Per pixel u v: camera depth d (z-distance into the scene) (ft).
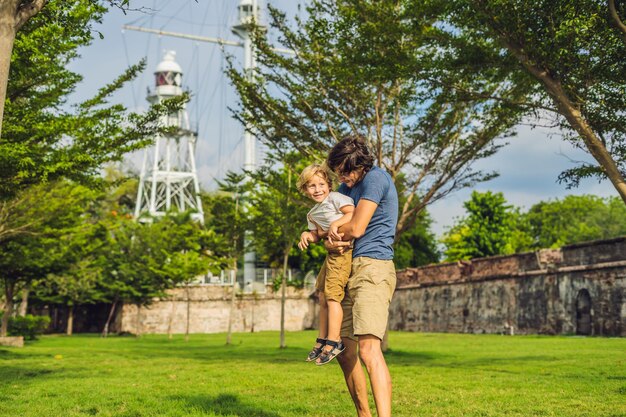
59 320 210.18
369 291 16.06
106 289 172.45
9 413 25.11
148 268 160.56
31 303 178.40
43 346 99.81
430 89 47.70
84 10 34.73
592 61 40.14
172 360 61.62
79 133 49.34
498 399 29.19
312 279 203.51
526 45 39.47
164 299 197.67
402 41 51.44
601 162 37.91
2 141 46.75
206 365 53.72
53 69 49.85
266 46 65.98
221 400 28.73
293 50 66.23
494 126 65.92
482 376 41.14
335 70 61.31
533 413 24.72
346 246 16.43
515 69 44.68
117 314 200.03
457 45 44.60
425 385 35.73
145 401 28.25
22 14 19.03
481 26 41.81
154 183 225.15
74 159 48.19
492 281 135.64
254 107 67.56
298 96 66.44
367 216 16.08
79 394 31.83
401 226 71.97
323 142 69.00
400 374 43.21
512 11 38.60
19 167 46.34
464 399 29.27
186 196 247.50
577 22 36.11
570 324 110.83
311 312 203.10
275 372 45.47
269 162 72.74
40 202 72.54
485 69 45.32
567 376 40.60
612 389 32.91
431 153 70.08
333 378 40.40
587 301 108.17
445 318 153.58
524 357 59.72
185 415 24.02
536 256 121.29
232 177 105.09
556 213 236.22
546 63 39.32
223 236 112.37
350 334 17.26
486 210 199.11
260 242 104.58
